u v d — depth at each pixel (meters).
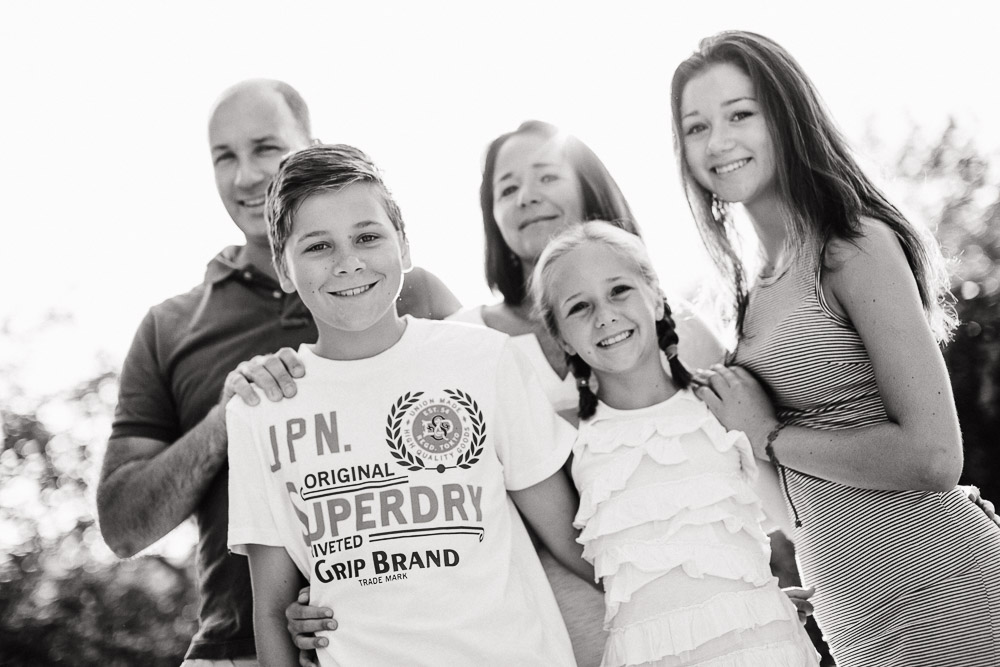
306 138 4.04
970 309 13.10
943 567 3.19
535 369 3.68
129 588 18.20
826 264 3.30
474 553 3.04
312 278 3.15
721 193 3.55
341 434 3.13
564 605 3.43
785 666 3.12
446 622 2.96
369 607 3.01
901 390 3.12
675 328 3.73
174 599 18.23
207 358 3.73
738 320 3.61
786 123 3.42
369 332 3.22
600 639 3.40
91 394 22.05
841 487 3.33
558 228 3.96
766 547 3.34
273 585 3.17
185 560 18.31
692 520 3.24
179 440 3.49
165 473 3.46
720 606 3.15
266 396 3.23
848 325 3.29
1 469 21.12
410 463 3.09
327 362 3.23
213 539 3.57
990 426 12.54
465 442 3.13
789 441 3.29
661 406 3.45
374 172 3.29
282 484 3.15
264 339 3.73
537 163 3.95
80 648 17.88
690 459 3.33
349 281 3.13
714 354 3.83
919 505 3.22
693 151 3.58
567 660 3.08
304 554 3.13
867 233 3.26
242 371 3.29
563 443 3.29
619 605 3.22
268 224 3.34
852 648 3.36
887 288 3.17
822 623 3.45
